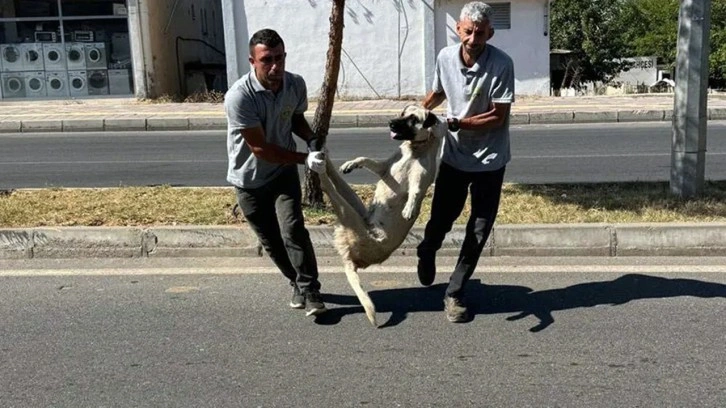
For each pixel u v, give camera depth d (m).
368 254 4.42
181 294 4.93
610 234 5.56
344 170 4.26
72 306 4.72
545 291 4.88
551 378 3.63
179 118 15.55
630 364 3.77
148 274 5.34
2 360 3.94
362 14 19.75
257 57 4.05
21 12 20.42
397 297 4.86
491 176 4.35
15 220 6.20
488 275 5.22
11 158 11.37
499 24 19.72
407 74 20.03
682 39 6.46
